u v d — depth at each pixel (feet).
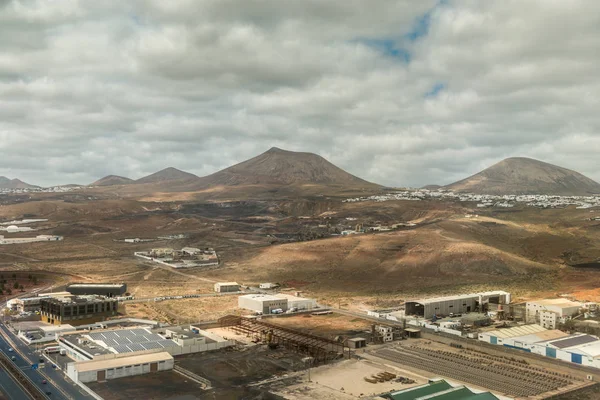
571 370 440.04
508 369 444.14
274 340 531.91
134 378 411.13
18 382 396.37
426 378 419.54
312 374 428.15
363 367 449.48
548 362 460.96
